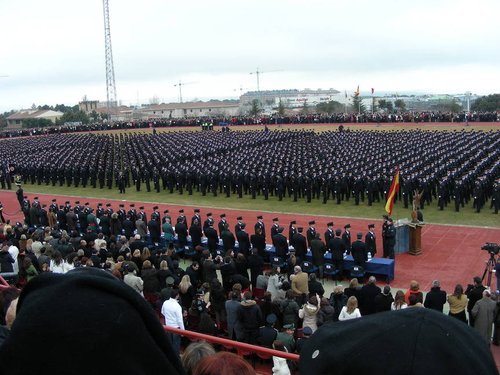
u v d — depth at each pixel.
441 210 34.75
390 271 21.92
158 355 1.91
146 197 44.25
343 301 14.91
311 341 2.21
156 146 66.25
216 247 25.27
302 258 23.39
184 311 15.17
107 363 1.80
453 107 159.62
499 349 15.09
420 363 1.83
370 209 35.78
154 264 18.84
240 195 41.62
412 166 40.19
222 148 60.81
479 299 15.46
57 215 31.23
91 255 19.42
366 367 1.89
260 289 17.59
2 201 45.69
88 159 55.28
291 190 39.81
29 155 63.97
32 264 17.30
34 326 1.81
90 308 1.85
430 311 2.04
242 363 3.04
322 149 54.28
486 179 35.72
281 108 158.88
